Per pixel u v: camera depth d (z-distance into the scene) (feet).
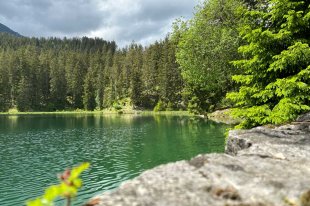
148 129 191.72
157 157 102.89
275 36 48.32
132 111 459.73
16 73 532.32
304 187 13.62
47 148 129.08
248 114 49.21
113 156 108.27
